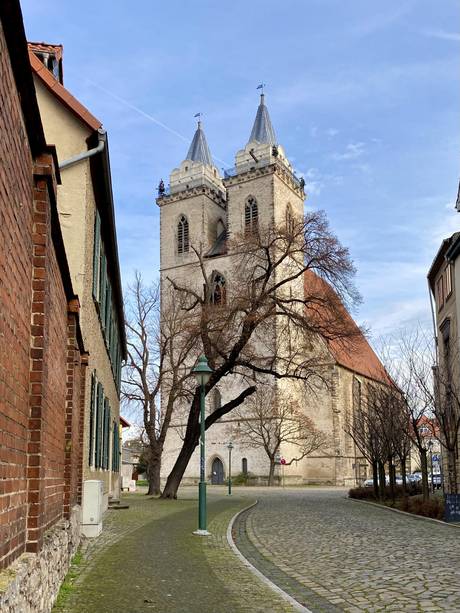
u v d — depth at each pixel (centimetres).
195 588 892
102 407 1903
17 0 404
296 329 3366
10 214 471
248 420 6594
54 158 622
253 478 6800
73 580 900
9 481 498
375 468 3422
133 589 862
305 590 926
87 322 1459
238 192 7644
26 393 577
